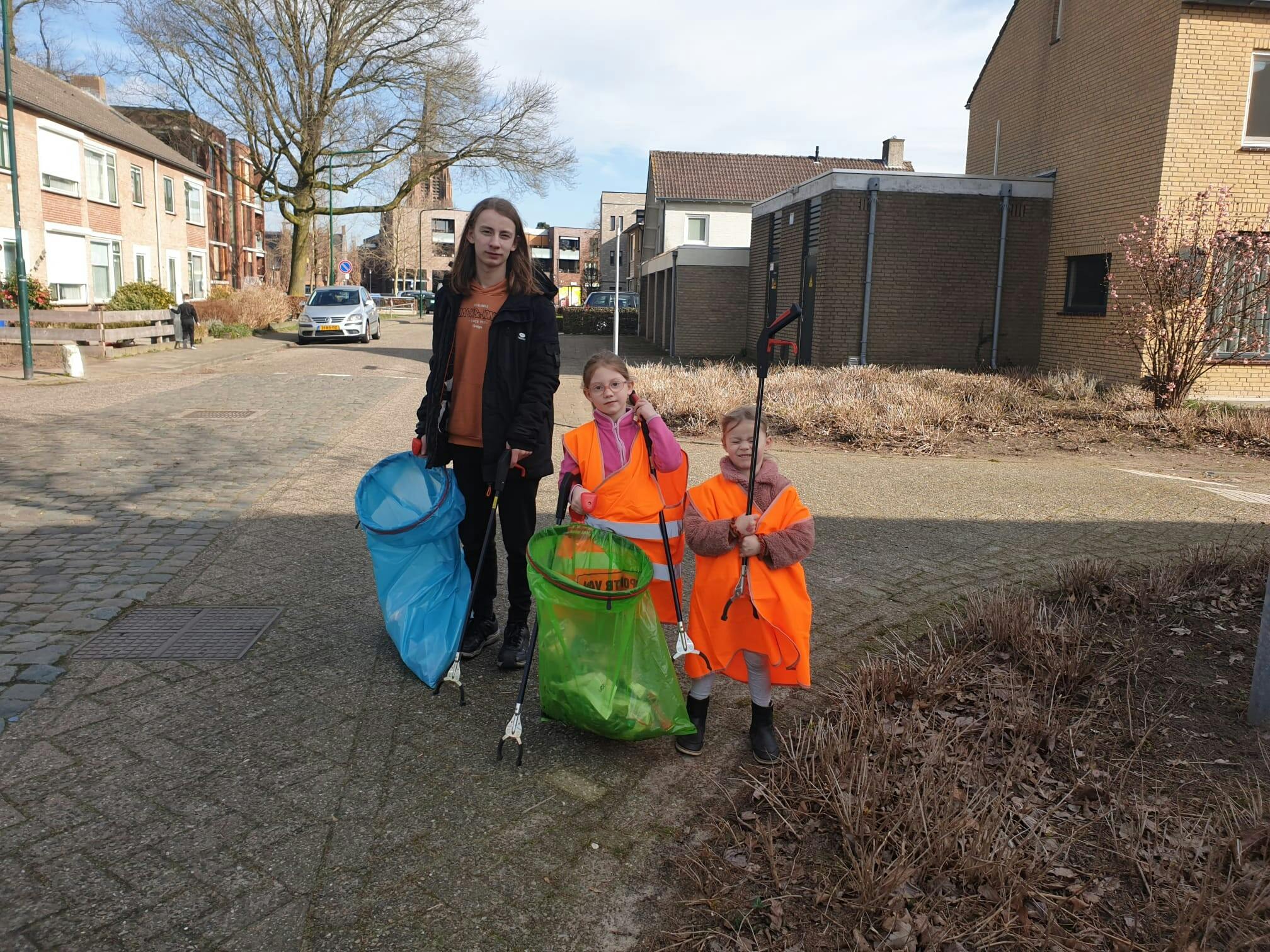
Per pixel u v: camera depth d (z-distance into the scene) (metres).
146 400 12.32
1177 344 11.86
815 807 2.85
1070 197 16.17
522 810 2.84
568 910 2.39
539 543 3.18
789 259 19.27
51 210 24.48
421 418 4.00
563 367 20.03
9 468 7.64
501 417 3.74
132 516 6.18
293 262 33.41
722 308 23.44
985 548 5.80
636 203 72.69
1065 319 16.19
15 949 2.16
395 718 3.39
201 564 5.18
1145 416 11.27
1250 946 2.24
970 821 2.61
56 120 24.39
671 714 3.10
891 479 7.96
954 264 16.67
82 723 3.27
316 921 2.31
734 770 3.12
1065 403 12.56
